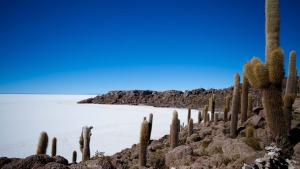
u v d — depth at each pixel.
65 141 24.91
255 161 5.03
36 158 4.58
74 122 42.06
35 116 50.66
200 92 95.62
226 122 16.45
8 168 4.29
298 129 7.70
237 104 11.29
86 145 9.32
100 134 29.70
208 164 6.11
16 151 20.66
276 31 6.64
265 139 6.78
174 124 10.77
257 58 7.18
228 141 7.29
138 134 29.88
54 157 5.20
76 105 94.25
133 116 54.34
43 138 6.61
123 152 14.83
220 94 78.69
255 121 10.92
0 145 22.80
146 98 107.75
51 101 128.25
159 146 14.35
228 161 5.84
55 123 40.03
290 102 8.28
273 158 4.96
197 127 20.03
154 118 50.00
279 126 6.36
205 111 22.53
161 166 7.62
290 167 5.10
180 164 7.14
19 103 101.75
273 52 6.32
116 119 48.00
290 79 10.81
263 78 6.50
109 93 120.06
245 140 7.53
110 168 5.48
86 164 5.37
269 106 6.52
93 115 56.06
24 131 31.09
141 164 8.05
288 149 5.89
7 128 33.44
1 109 66.81
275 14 6.66
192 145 10.77
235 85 11.66
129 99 108.31
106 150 21.53
